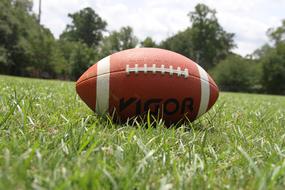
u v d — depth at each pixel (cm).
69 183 30
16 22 862
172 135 53
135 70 61
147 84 61
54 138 46
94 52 1129
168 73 61
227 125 69
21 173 31
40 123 57
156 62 62
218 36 1396
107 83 62
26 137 45
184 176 35
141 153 43
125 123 62
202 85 64
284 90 1066
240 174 38
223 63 1194
